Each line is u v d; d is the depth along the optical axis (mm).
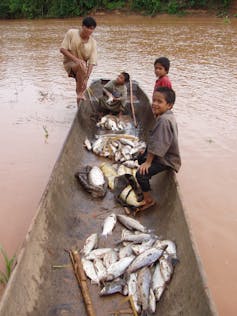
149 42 16234
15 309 2547
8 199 4770
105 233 3859
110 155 5598
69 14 28156
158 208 4223
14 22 27359
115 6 27016
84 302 3041
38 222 3324
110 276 3268
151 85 9523
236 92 8836
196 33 18328
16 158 5836
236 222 4262
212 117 7305
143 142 5902
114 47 15289
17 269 2730
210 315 2344
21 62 13039
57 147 6207
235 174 5250
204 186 4965
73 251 3506
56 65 12430
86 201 4473
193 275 2809
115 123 6746
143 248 3482
